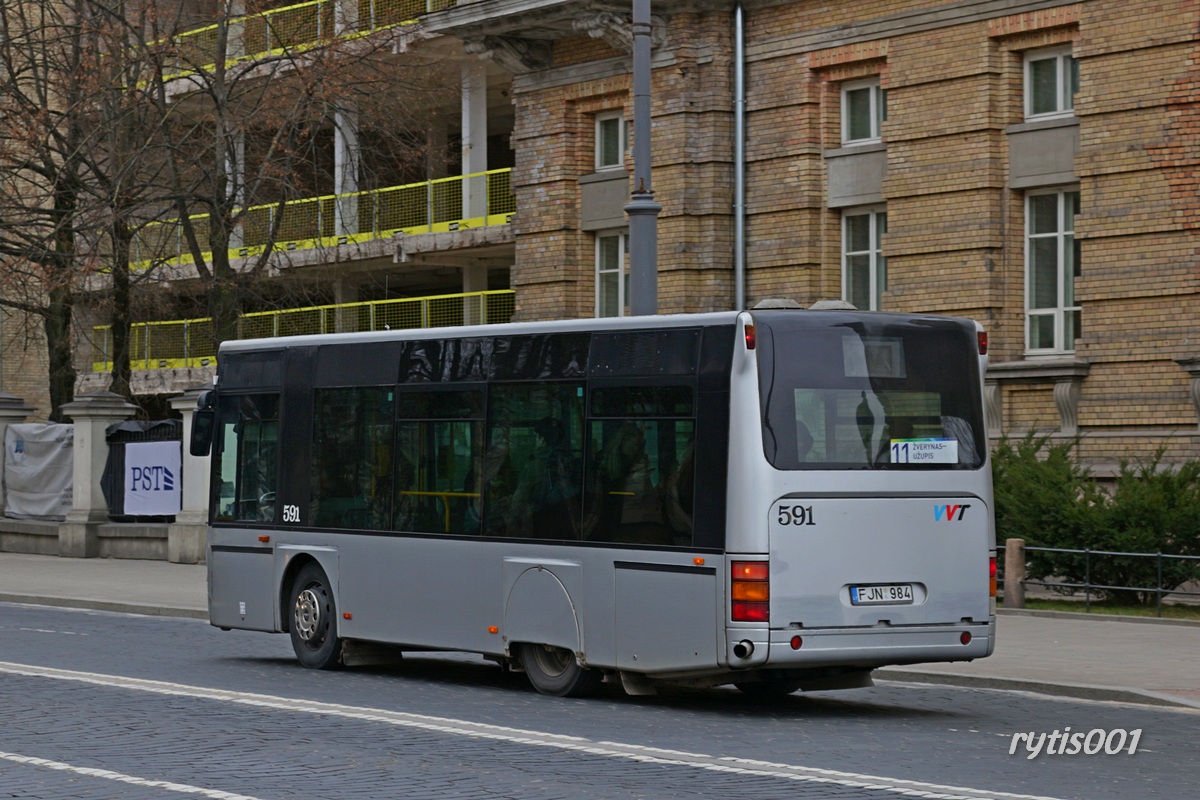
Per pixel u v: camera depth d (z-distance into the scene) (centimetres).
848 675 1446
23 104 3631
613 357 1445
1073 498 2220
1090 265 2506
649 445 1405
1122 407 2462
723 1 2941
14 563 3372
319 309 4419
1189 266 2391
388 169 4125
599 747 1177
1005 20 2595
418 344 1636
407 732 1245
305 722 1297
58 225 3572
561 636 1470
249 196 3494
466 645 1560
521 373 1527
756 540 1326
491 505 1542
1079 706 1460
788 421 1345
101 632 2147
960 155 2658
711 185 2962
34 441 3738
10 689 1498
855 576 1356
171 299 4347
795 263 2875
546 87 3256
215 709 1370
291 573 1772
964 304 2656
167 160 3575
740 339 1345
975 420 1430
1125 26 2459
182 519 3331
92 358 4709
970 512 1413
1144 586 2158
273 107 3491
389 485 1652
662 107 3006
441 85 3862
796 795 989
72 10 3656
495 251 4034
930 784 1031
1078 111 2522
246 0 3578
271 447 1797
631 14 2998
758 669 1356
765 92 2927
